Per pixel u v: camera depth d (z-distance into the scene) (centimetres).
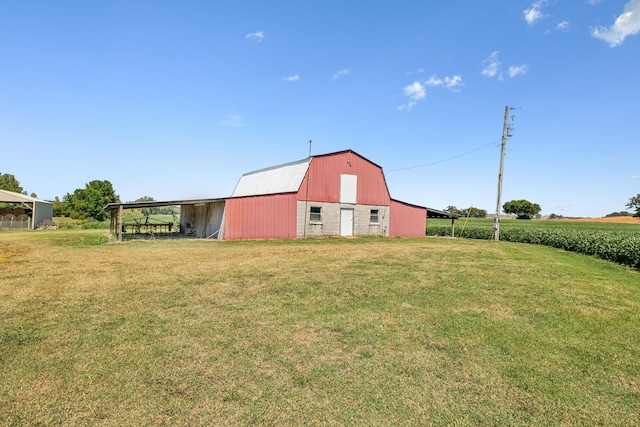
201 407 305
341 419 292
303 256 1206
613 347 446
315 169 2186
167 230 3244
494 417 298
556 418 298
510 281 825
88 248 1454
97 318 527
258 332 479
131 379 351
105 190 6081
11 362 383
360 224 2353
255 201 1983
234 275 851
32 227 3512
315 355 411
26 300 623
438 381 357
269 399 320
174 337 458
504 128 2347
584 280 858
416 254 1309
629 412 308
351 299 645
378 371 375
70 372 363
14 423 279
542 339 469
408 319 540
